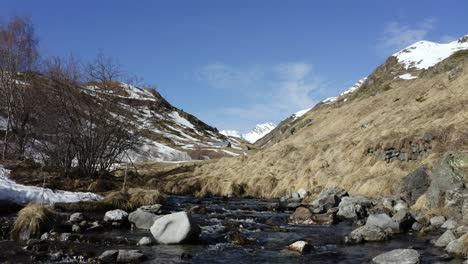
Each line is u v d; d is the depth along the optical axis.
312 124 79.69
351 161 29.95
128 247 12.93
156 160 67.38
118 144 28.70
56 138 26.55
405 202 19.77
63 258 11.28
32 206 14.79
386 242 14.00
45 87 27.06
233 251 12.84
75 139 26.27
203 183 36.16
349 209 19.72
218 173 43.56
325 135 60.22
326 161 32.53
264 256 12.27
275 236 15.45
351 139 38.75
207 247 13.31
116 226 16.09
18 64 32.38
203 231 15.94
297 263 11.46
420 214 17.00
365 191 23.84
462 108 30.28
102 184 25.28
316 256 12.24
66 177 25.77
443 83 47.34
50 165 27.17
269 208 23.88
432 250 12.45
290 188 30.92
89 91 26.66
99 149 27.36
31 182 22.52
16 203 17.86
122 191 22.42
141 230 15.66
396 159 26.56
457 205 15.70
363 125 51.31
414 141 25.75
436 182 17.38
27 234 13.55
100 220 16.61
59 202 19.53
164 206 22.47
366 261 11.52
